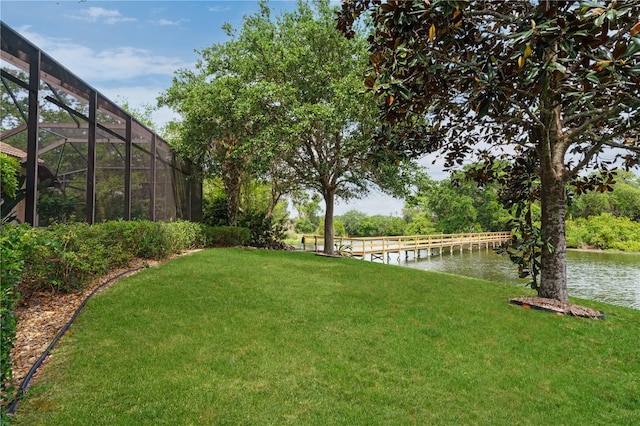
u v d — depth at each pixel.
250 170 11.63
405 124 5.19
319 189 13.65
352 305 5.32
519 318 4.99
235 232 12.40
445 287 6.90
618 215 33.22
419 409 2.78
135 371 3.06
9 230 3.22
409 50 3.04
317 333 4.15
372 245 18.67
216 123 11.95
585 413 2.86
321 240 30.12
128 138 8.30
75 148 6.25
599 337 4.46
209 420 2.50
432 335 4.28
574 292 12.87
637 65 2.59
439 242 24.22
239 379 3.06
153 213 9.91
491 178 6.61
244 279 6.38
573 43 2.56
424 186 12.41
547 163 5.53
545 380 3.37
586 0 2.50
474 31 3.27
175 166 11.99
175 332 3.89
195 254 9.01
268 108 11.12
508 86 3.58
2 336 2.09
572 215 33.34
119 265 6.44
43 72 5.42
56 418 2.43
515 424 2.66
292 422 2.53
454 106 4.43
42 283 4.68
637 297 11.98
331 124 10.23
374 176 12.28
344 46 11.51
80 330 3.80
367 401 2.85
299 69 11.42
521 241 5.66
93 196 6.82
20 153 4.96
